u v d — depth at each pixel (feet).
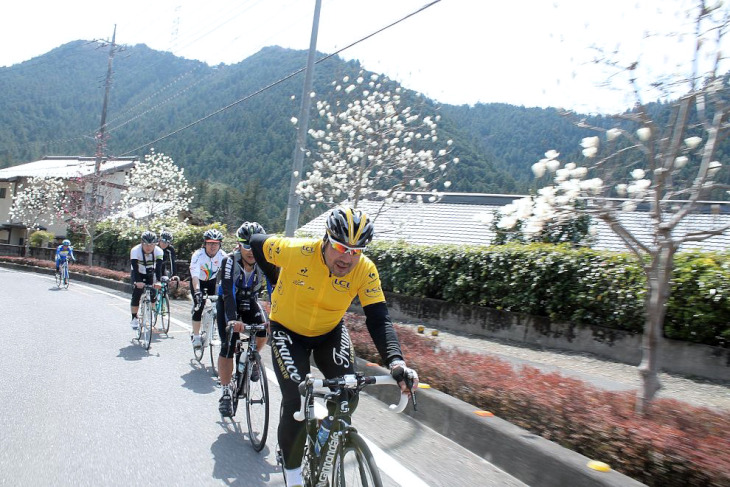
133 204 102.73
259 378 14.83
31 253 115.03
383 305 10.92
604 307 26.43
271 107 349.41
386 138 37.50
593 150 16.88
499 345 29.43
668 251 15.03
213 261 24.17
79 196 94.94
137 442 14.66
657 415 13.57
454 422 15.49
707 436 12.14
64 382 20.42
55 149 308.60
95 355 25.26
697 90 14.89
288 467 10.52
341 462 9.43
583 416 13.15
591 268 27.35
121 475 12.63
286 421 10.67
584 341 27.45
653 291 15.21
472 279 33.47
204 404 18.16
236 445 14.62
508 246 32.48
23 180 137.08
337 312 11.41
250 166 313.53
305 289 11.03
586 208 16.70
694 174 16.29
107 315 39.01
